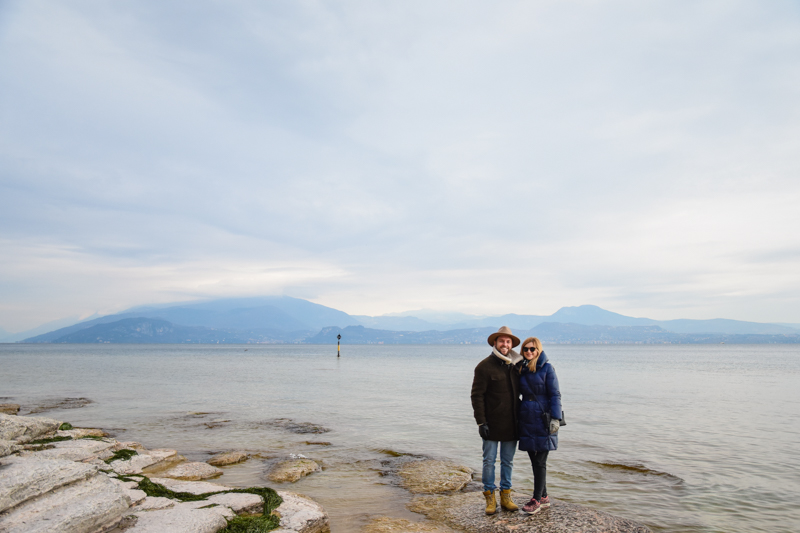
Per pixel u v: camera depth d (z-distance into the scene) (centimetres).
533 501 762
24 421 952
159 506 667
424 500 921
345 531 749
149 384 3775
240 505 699
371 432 1720
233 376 4759
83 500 558
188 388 3441
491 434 748
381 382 4053
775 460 1282
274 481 1066
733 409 2305
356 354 15338
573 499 952
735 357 12044
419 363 8488
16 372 5281
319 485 1048
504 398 748
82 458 913
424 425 1867
